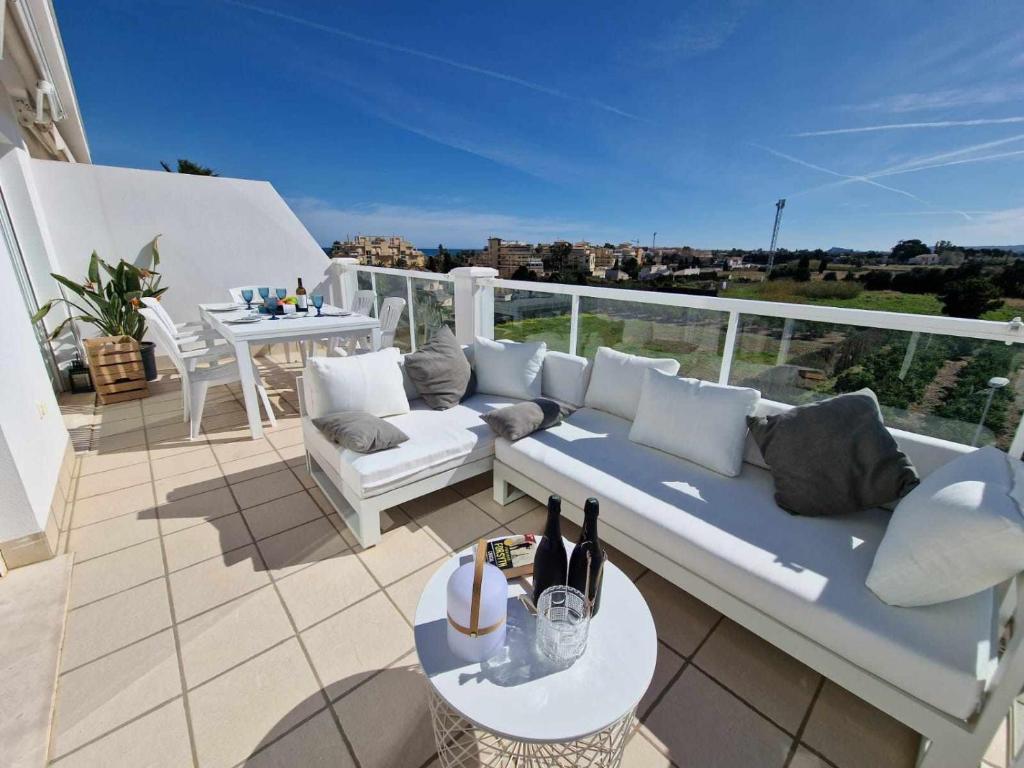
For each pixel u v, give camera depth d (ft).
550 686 3.13
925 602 3.76
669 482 5.97
